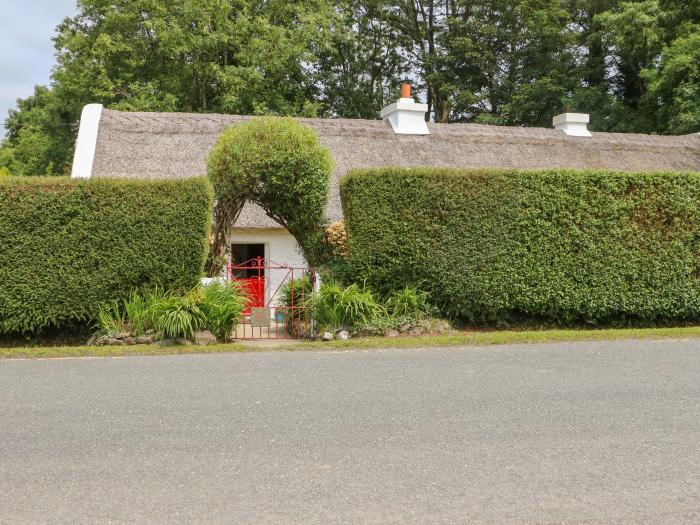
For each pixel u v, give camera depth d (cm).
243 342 1038
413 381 721
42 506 395
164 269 1045
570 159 1833
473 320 1152
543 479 438
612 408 608
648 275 1173
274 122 1168
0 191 997
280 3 2867
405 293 1104
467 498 407
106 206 1027
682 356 877
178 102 2688
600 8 2955
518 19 3206
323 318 1087
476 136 1834
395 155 1698
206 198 1057
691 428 549
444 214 1126
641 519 381
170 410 598
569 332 1088
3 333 1033
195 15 2611
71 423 559
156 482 432
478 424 557
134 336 990
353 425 553
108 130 1589
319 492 416
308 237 1221
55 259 1009
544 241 1145
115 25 2722
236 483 430
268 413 588
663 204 1180
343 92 3225
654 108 2702
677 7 2505
